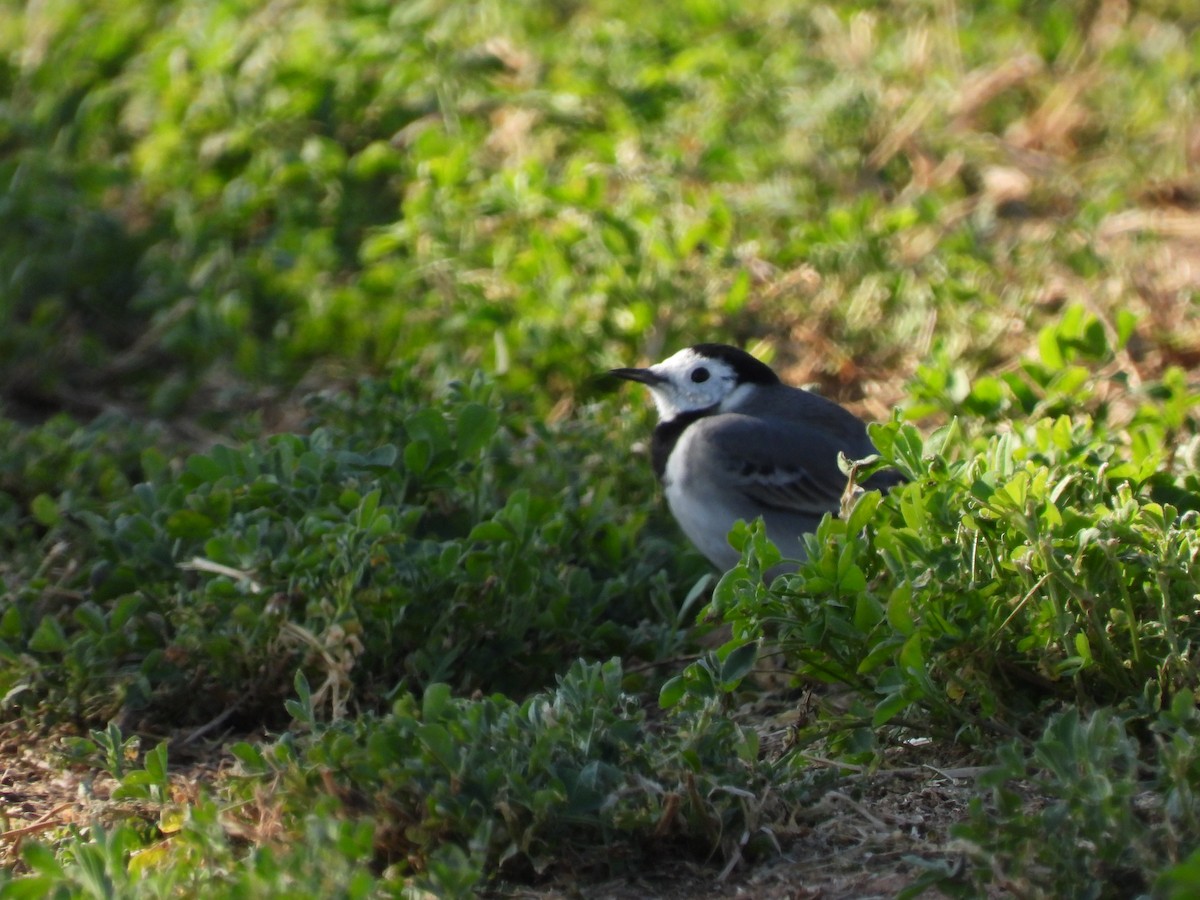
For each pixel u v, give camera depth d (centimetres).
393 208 1666
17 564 1078
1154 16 1950
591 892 719
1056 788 659
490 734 733
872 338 1405
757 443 1086
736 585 815
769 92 1711
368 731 758
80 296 1616
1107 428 1084
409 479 1036
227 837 743
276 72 1736
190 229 1619
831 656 823
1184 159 1662
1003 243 1534
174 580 993
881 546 817
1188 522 870
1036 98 1783
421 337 1446
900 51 1817
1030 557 795
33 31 1936
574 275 1431
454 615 941
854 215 1468
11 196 1623
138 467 1265
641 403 1290
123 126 1808
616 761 748
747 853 745
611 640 991
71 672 919
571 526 1067
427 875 719
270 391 1445
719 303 1410
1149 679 793
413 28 1838
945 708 798
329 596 909
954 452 1047
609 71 1759
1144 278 1445
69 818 813
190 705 938
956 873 651
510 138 1672
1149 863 629
